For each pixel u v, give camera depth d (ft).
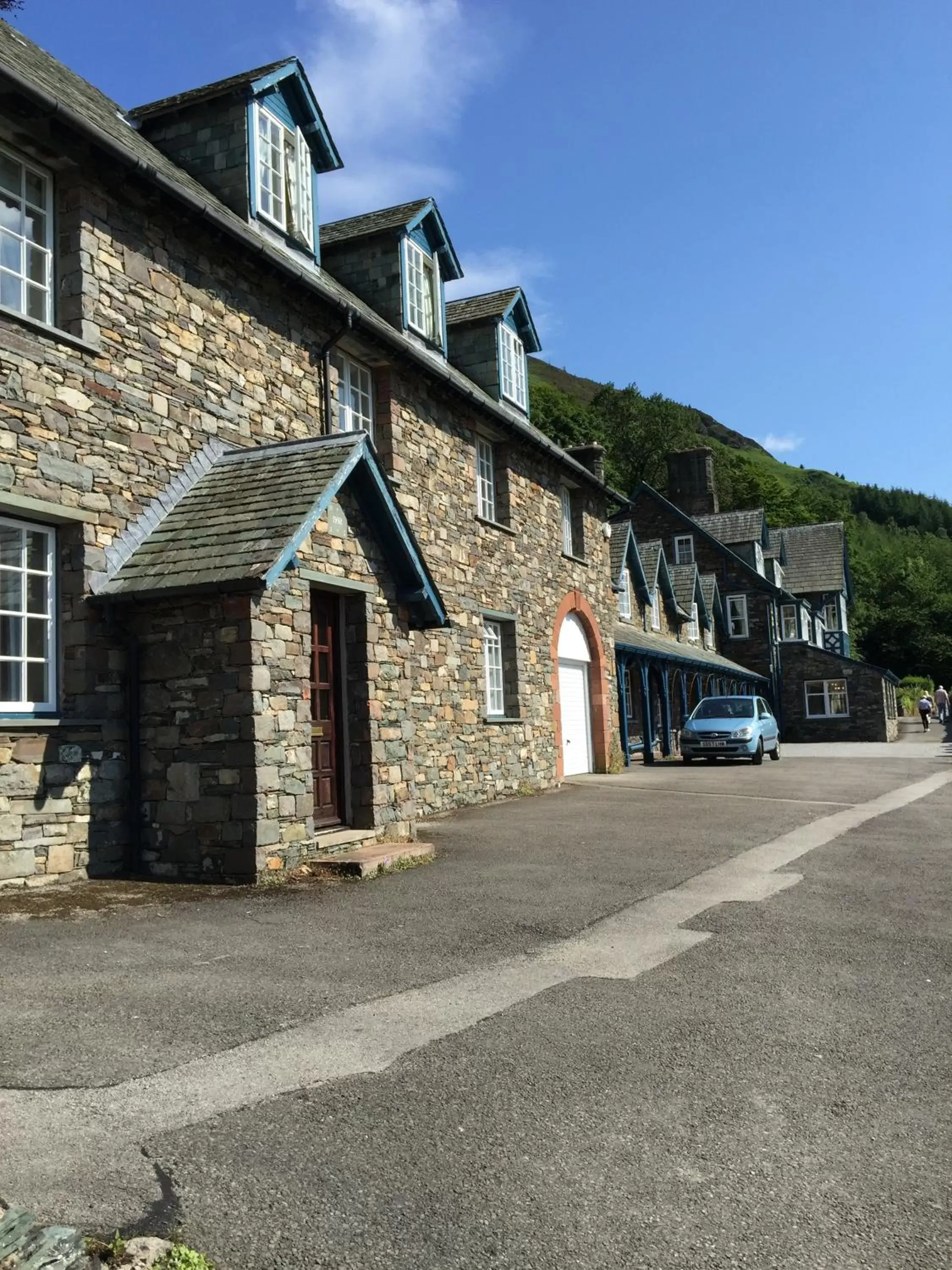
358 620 32.83
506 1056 14.20
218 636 27.22
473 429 52.37
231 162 38.40
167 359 31.01
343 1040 14.73
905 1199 10.41
